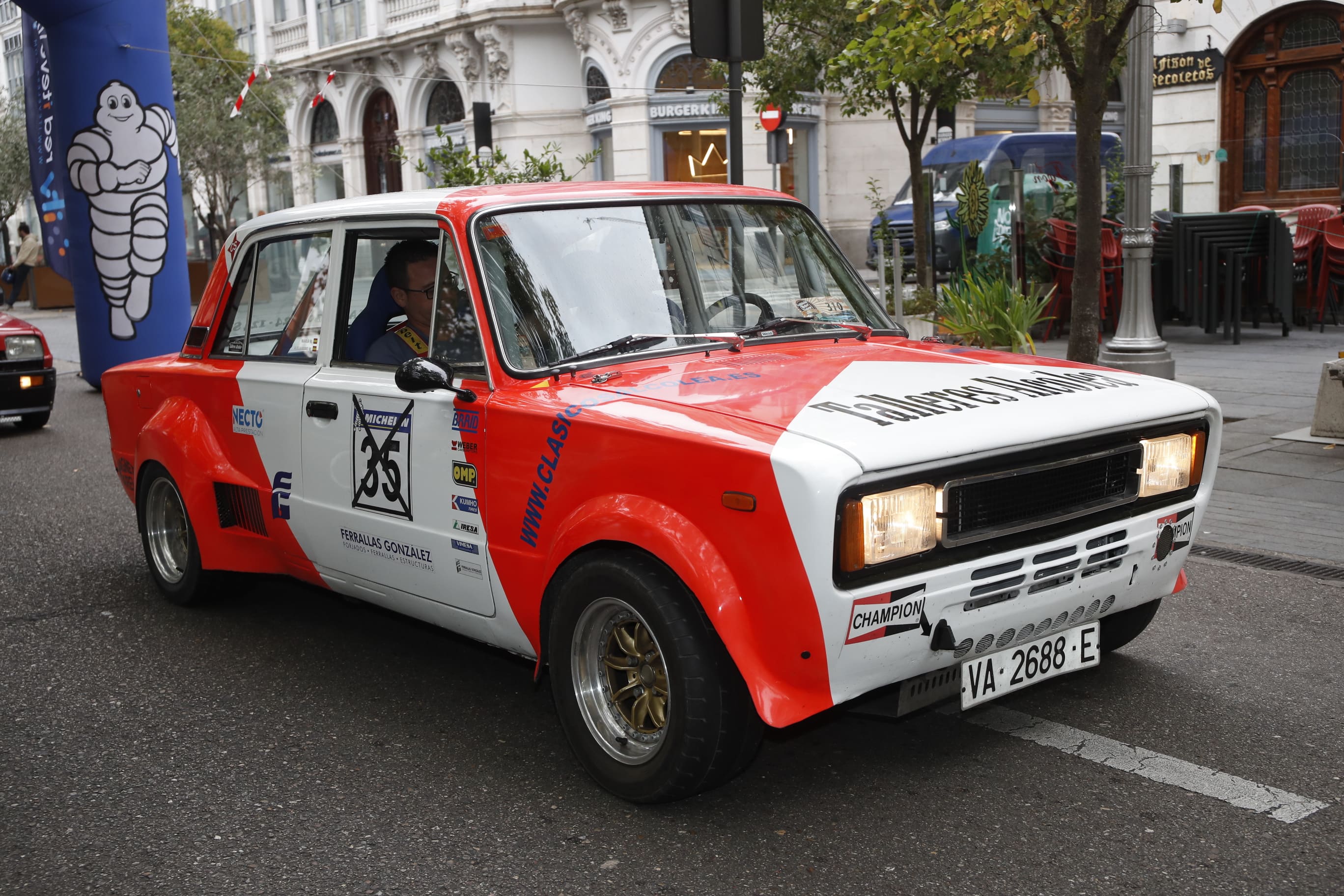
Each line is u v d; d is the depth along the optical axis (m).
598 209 4.27
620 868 3.30
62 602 5.99
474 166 14.33
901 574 3.22
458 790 3.82
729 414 3.39
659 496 3.38
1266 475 7.49
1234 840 3.35
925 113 14.73
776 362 3.99
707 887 3.20
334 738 4.26
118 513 7.96
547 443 3.69
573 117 32.47
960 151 21.42
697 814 3.61
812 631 3.15
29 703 4.68
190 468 5.29
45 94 14.09
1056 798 3.63
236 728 4.37
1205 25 19.47
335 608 5.83
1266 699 4.33
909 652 3.32
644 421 3.44
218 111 31.33
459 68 33.91
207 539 5.33
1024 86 11.75
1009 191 16.19
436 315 4.15
